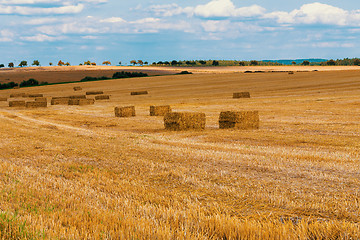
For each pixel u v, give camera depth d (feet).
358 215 20.61
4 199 24.44
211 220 18.98
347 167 33.65
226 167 34.96
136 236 16.72
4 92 304.09
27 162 40.37
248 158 39.01
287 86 238.68
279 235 16.88
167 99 192.44
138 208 22.22
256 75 352.90
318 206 22.17
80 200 24.36
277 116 98.89
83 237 16.85
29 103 163.94
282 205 22.94
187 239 16.66
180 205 23.39
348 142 53.62
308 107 118.62
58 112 137.90
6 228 17.19
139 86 304.91
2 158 42.83
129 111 114.93
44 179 31.30
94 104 176.96
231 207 22.99
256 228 17.62
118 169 35.50
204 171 33.24
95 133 69.56
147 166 36.42
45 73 463.83
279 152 43.39
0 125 89.10
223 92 222.28
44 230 17.25
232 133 67.26
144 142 54.54
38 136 64.75
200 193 26.40
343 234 17.07
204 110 127.34
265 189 26.89
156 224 18.58
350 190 26.04
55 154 45.21
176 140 58.29
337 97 149.28
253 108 125.18
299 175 30.96
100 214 20.31
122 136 63.67
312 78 286.46
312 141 55.26
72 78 418.31
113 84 332.80
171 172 32.78
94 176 32.68
